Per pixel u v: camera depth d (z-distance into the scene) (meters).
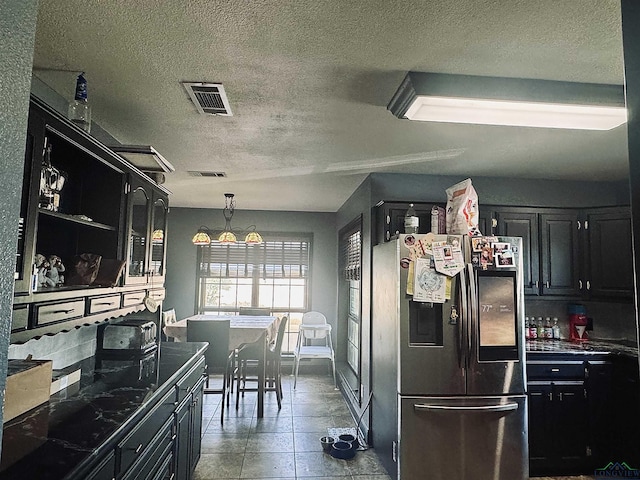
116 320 2.81
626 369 3.17
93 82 2.03
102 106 2.31
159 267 2.82
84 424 1.47
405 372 2.82
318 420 4.16
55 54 1.77
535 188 3.91
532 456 3.12
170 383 2.13
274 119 2.48
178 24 1.55
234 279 6.25
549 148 2.98
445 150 3.05
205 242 5.14
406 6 1.44
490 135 2.72
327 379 5.78
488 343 2.87
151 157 2.39
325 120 2.49
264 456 3.34
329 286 6.21
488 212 3.67
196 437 2.90
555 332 3.83
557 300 3.89
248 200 5.39
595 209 3.67
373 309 3.64
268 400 4.79
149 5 1.44
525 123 2.26
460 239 2.93
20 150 0.67
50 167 1.67
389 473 3.01
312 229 6.29
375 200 3.77
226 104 2.27
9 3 0.63
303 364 6.12
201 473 3.04
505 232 3.68
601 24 1.54
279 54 1.76
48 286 1.69
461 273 2.87
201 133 2.74
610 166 3.45
